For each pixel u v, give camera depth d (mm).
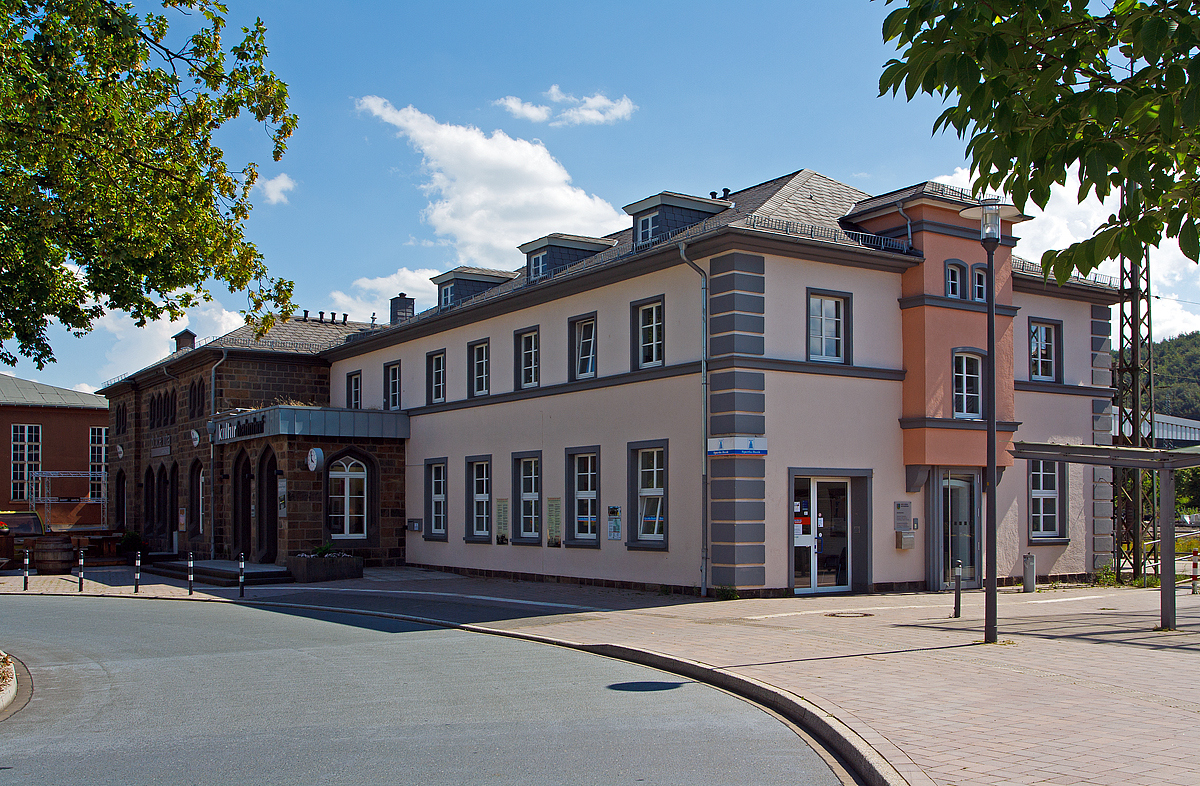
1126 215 4043
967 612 15688
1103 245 4059
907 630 13211
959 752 6566
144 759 7148
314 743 7559
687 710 8641
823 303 19312
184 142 12062
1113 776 5945
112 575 28500
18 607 19844
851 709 8016
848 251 19047
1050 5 4055
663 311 19766
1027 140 4035
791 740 7461
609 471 20906
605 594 19250
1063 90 4008
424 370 28531
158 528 37719
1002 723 7461
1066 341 24250
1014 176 4180
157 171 11984
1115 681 9273
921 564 19938
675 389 19250
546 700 9180
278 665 11641
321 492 27312
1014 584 22234
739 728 7895
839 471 18922
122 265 12281
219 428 31000
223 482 31375
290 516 26797
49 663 12234
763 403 18125
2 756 7336
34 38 10844
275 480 28531
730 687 9719
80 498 57469
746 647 11750
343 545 28109
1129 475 25547
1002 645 11688
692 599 17891
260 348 32906
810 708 8062
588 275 21297
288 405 27406
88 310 13289
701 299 18719
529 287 23141
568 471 22156
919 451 19547
